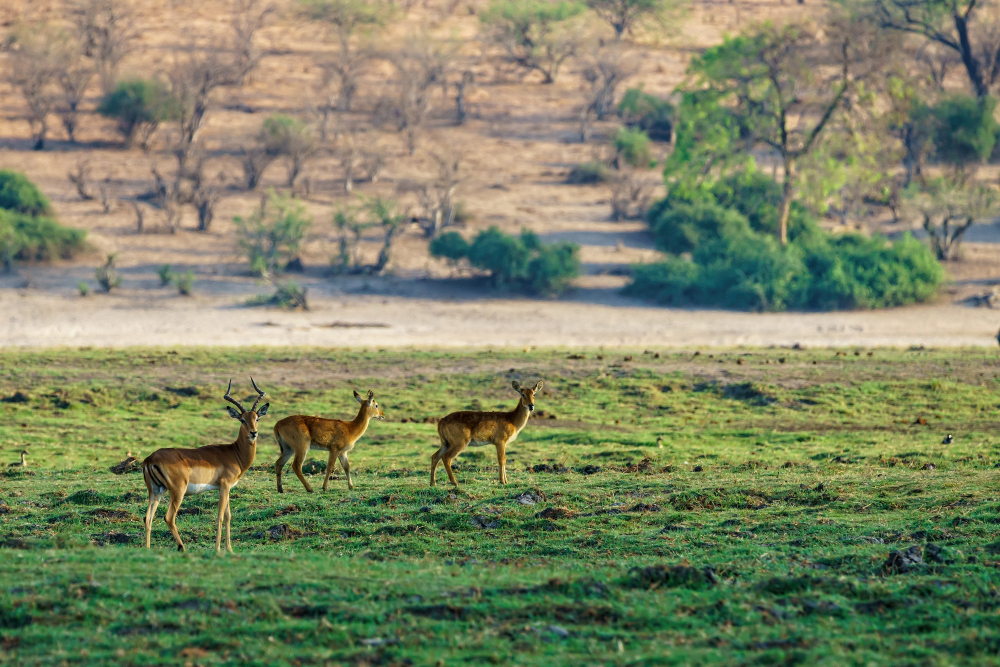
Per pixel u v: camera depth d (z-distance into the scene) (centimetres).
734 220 9712
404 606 1351
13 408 4091
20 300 7894
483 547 1969
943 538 1916
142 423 3869
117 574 1470
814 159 9775
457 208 10912
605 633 1261
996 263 9856
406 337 7181
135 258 9300
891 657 1176
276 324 7438
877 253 8919
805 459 2998
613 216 11212
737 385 4544
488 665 1138
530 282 9019
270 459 3123
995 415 3981
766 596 1462
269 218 9638
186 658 1153
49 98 12556
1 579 1438
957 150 11169
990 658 1153
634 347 6391
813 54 9825
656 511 2255
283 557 1742
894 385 4528
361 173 12406
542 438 3503
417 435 3612
